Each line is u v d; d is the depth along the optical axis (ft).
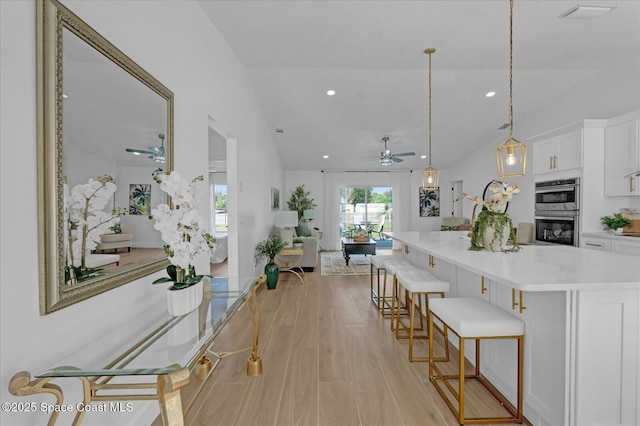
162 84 6.45
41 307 3.51
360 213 30.89
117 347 4.71
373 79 14.83
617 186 12.23
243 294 6.20
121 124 4.94
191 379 7.20
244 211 13.43
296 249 17.57
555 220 14.32
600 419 4.84
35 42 3.47
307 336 9.57
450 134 21.49
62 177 3.76
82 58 4.11
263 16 9.21
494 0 8.60
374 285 16.05
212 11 8.86
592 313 4.81
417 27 9.98
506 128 20.47
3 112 3.15
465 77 14.69
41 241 3.51
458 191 28.66
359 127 20.27
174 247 5.13
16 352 3.26
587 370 4.81
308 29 10.05
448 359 7.99
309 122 19.52
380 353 8.45
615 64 13.26
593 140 12.80
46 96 3.54
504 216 7.60
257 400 6.41
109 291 4.73
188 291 5.18
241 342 9.16
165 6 6.62
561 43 11.23
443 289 7.97
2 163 3.14
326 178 29.91
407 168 29.60
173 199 5.13
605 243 11.86
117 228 4.83
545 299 5.30
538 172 15.38
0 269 3.11
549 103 17.16
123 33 5.14
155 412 6.07
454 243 9.50
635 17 9.55
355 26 9.86
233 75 11.70
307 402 6.33
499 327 5.60
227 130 11.03
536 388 5.51
